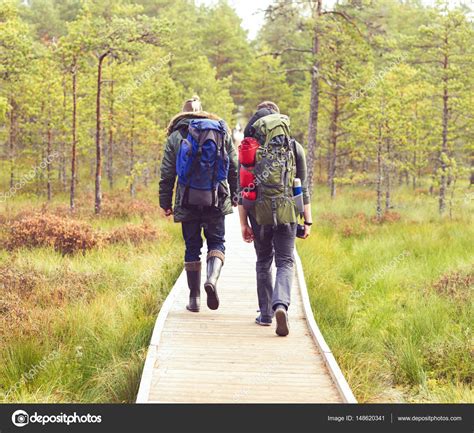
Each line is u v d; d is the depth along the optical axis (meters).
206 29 60.62
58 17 58.22
